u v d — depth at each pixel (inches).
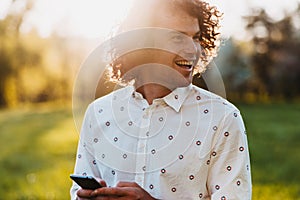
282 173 418.3
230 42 1133.7
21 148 596.7
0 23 1242.0
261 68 1289.4
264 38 1314.0
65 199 337.1
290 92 1306.6
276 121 845.2
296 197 327.9
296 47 1323.8
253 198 320.2
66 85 1117.1
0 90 1242.6
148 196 99.7
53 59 1104.2
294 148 569.0
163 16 102.4
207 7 105.3
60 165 478.0
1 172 450.6
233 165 102.6
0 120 919.0
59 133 721.0
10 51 1211.9
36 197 344.8
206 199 105.3
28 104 1218.0
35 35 1195.3
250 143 600.4
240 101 1210.0
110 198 98.7
